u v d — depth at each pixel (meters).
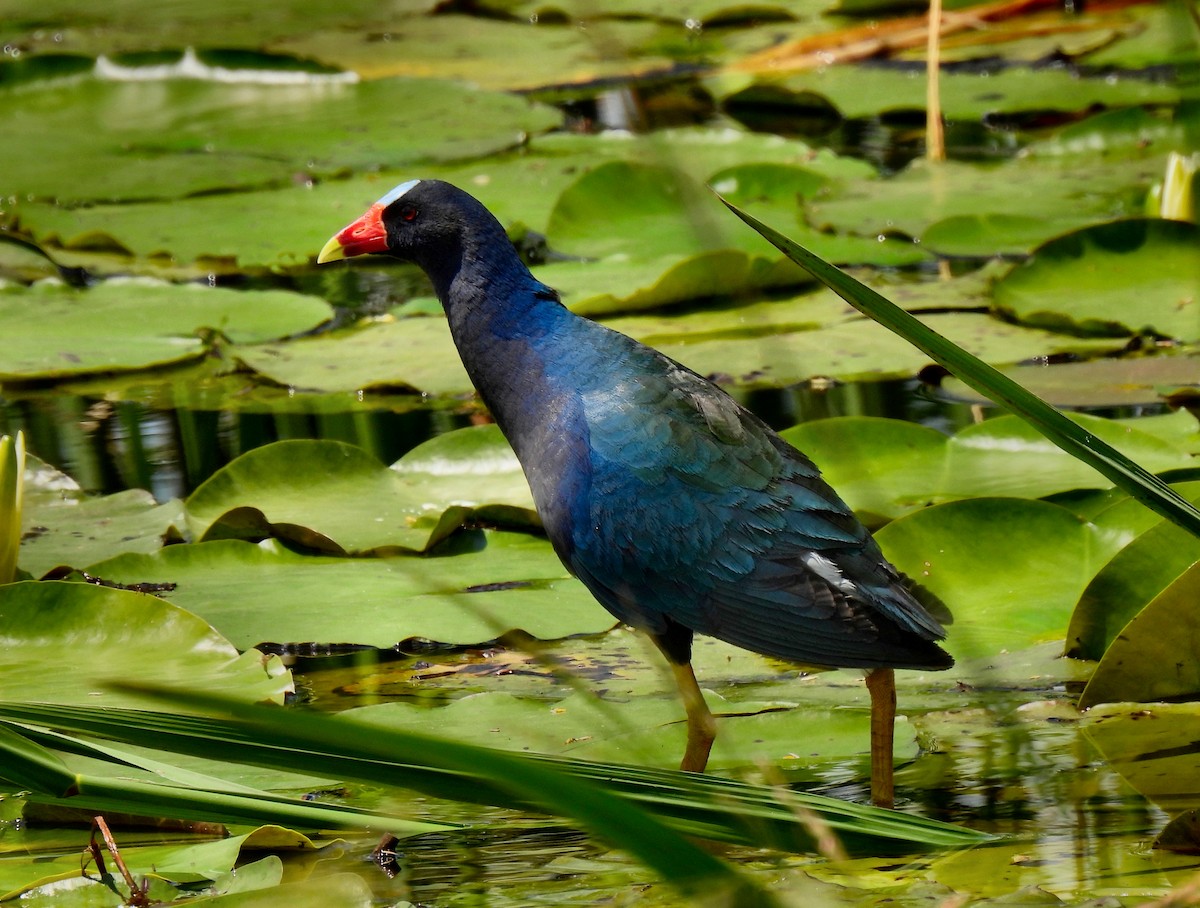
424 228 7.67
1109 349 11.02
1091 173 15.22
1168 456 8.95
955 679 7.39
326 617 7.91
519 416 7.38
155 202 15.33
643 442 6.86
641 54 20.39
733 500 6.71
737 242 13.35
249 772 6.74
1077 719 6.86
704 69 19.58
